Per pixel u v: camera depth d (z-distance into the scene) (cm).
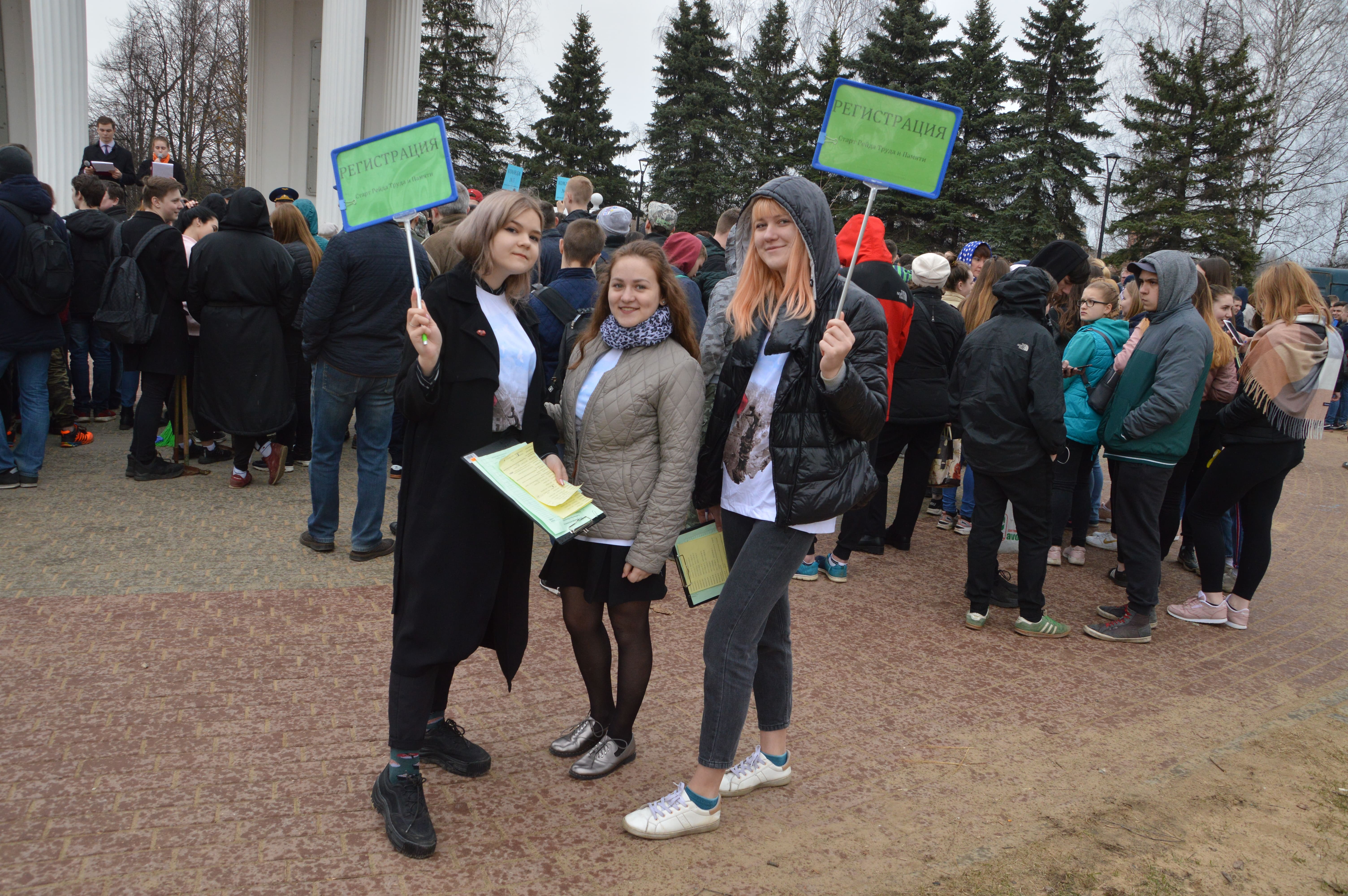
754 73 3897
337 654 375
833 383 242
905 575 562
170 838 250
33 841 244
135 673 345
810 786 307
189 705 325
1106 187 3016
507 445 266
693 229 3972
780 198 255
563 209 862
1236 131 3011
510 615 283
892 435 575
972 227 3347
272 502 582
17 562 445
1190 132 3120
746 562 268
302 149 1328
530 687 364
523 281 280
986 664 428
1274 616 534
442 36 3862
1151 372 461
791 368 261
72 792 268
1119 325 540
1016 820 294
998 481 461
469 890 240
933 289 563
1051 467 457
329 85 1157
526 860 254
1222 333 562
